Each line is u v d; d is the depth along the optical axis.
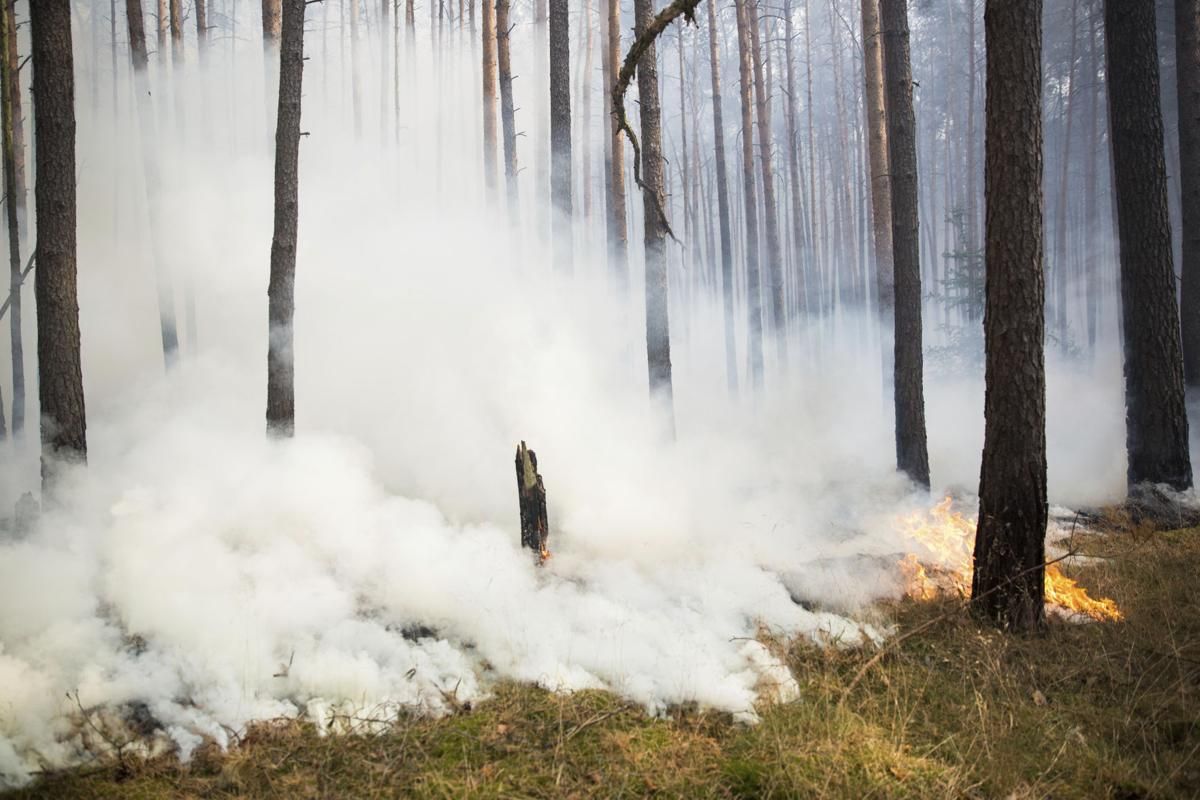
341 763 3.96
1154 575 6.21
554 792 3.67
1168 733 4.08
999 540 5.44
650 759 3.93
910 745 4.06
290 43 7.77
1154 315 8.34
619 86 4.91
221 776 3.83
